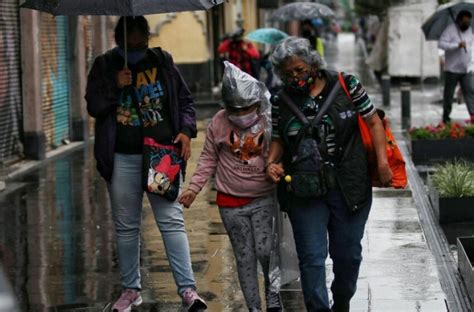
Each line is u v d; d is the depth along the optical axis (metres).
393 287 10.38
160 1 8.86
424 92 40.53
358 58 73.38
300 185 8.33
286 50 8.34
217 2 9.23
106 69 9.43
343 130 8.41
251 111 8.97
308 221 8.44
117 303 9.77
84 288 10.66
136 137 9.49
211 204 15.57
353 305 9.73
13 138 20.33
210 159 9.27
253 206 9.12
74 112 24.48
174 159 9.55
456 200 13.77
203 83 41.84
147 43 9.55
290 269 9.64
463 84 24.84
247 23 57.31
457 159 19.56
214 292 10.41
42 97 21.81
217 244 12.68
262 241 9.16
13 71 20.33
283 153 8.64
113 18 28.69
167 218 9.66
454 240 12.88
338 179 8.42
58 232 13.73
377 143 8.45
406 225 13.48
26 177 19.02
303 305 9.87
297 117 8.40
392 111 31.36
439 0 38.09
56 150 22.75
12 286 10.77
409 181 17.47
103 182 18.23
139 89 9.45
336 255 8.60
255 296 9.30
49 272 11.40
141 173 9.58
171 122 9.56
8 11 20.06
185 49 41.12
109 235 13.45
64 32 23.97
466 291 10.36
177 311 9.73
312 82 8.40
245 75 8.91
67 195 16.86
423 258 11.63
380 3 48.94
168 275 11.15
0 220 14.71
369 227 13.38
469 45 24.72
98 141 9.52
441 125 20.23
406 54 45.72
